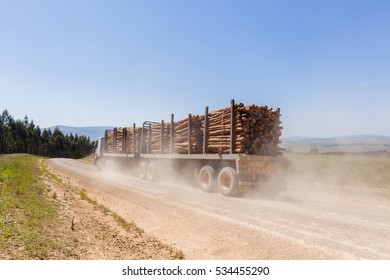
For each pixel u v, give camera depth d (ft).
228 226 22.44
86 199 34.27
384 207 32.32
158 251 18.15
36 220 20.25
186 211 27.48
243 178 37.14
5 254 14.20
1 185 34.09
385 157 68.23
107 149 85.56
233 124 39.04
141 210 29.14
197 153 46.88
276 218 24.77
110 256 16.42
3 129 311.88
